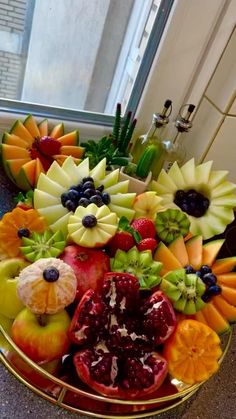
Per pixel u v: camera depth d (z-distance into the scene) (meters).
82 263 0.35
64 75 0.50
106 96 0.52
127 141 0.49
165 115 0.48
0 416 0.32
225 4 0.44
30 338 0.32
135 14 0.47
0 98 0.48
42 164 0.45
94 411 0.33
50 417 0.33
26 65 0.47
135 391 0.32
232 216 0.47
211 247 0.42
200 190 0.48
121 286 0.33
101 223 0.36
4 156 0.45
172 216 0.42
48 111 0.50
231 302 0.39
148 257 0.36
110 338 0.32
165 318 0.33
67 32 0.47
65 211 0.39
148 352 0.33
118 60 0.50
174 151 0.51
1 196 0.46
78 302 0.34
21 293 0.31
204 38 0.46
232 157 0.54
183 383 0.35
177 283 0.36
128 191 0.48
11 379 0.34
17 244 0.37
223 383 0.40
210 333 0.34
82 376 0.31
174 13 0.43
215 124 0.50
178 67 0.48
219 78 0.48
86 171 0.42
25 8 0.43
